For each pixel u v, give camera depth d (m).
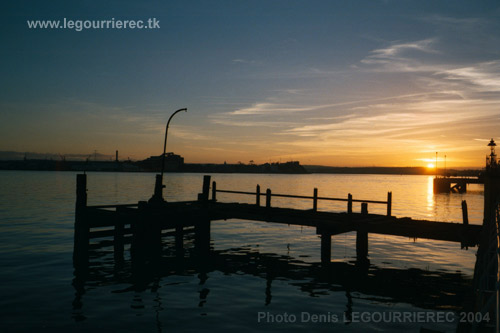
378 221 17.34
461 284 14.18
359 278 14.92
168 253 19.67
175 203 21.45
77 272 15.45
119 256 18.30
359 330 9.75
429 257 19.06
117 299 12.02
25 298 11.99
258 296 12.48
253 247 21.55
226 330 9.62
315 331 9.63
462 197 76.56
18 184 98.19
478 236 14.25
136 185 102.25
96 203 46.66
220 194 73.44
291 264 17.30
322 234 17.34
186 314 10.74
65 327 9.71
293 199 64.12
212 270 16.08
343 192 87.31
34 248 19.88
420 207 52.72
